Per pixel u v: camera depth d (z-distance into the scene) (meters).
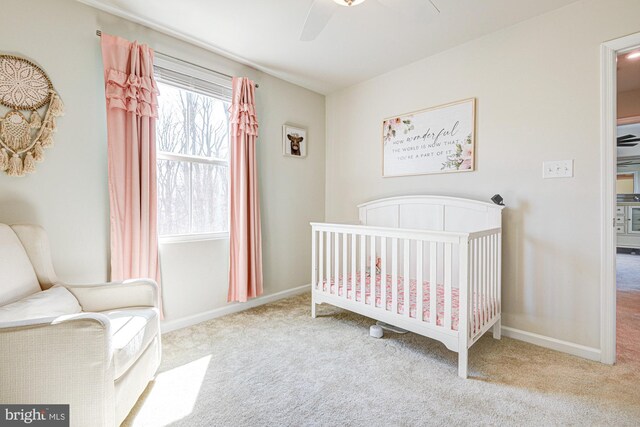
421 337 2.21
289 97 3.26
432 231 1.80
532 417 1.35
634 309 2.79
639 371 1.73
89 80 1.95
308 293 3.46
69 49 1.88
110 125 1.97
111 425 1.14
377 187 3.13
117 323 1.41
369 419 1.34
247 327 2.41
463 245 1.67
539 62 2.07
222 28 2.23
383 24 2.16
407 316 1.95
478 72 2.37
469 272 1.69
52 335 1.06
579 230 1.93
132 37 2.14
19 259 1.45
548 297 2.06
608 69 1.81
